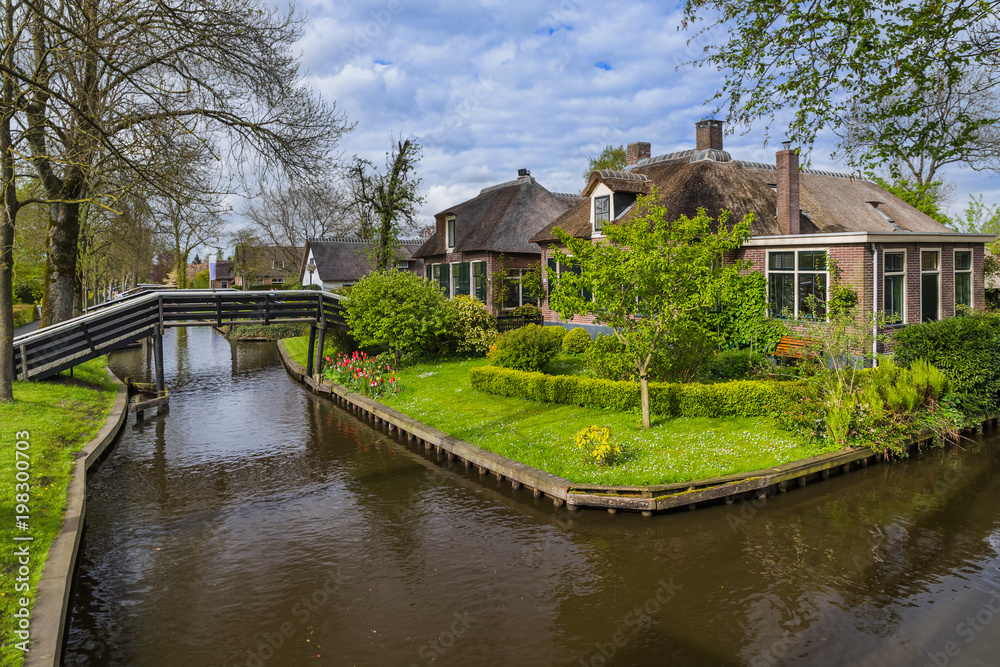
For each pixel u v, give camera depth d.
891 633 6.27
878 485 10.22
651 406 13.01
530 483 10.05
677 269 11.09
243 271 59.00
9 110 9.14
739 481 9.47
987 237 17.41
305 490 10.90
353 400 17.25
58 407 14.14
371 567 7.97
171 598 7.29
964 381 12.98
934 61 6.14
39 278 43.44
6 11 9.56
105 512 9.97
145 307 18.16
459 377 18.14
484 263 27.31
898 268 16.28
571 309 11.87
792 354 14.29
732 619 6.58
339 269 45.88
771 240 17.34
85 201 9.73
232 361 28.22
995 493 9.86
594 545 8.35
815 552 8.01
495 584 7.45
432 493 10.55
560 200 30.66
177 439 14.49
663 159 24.52
